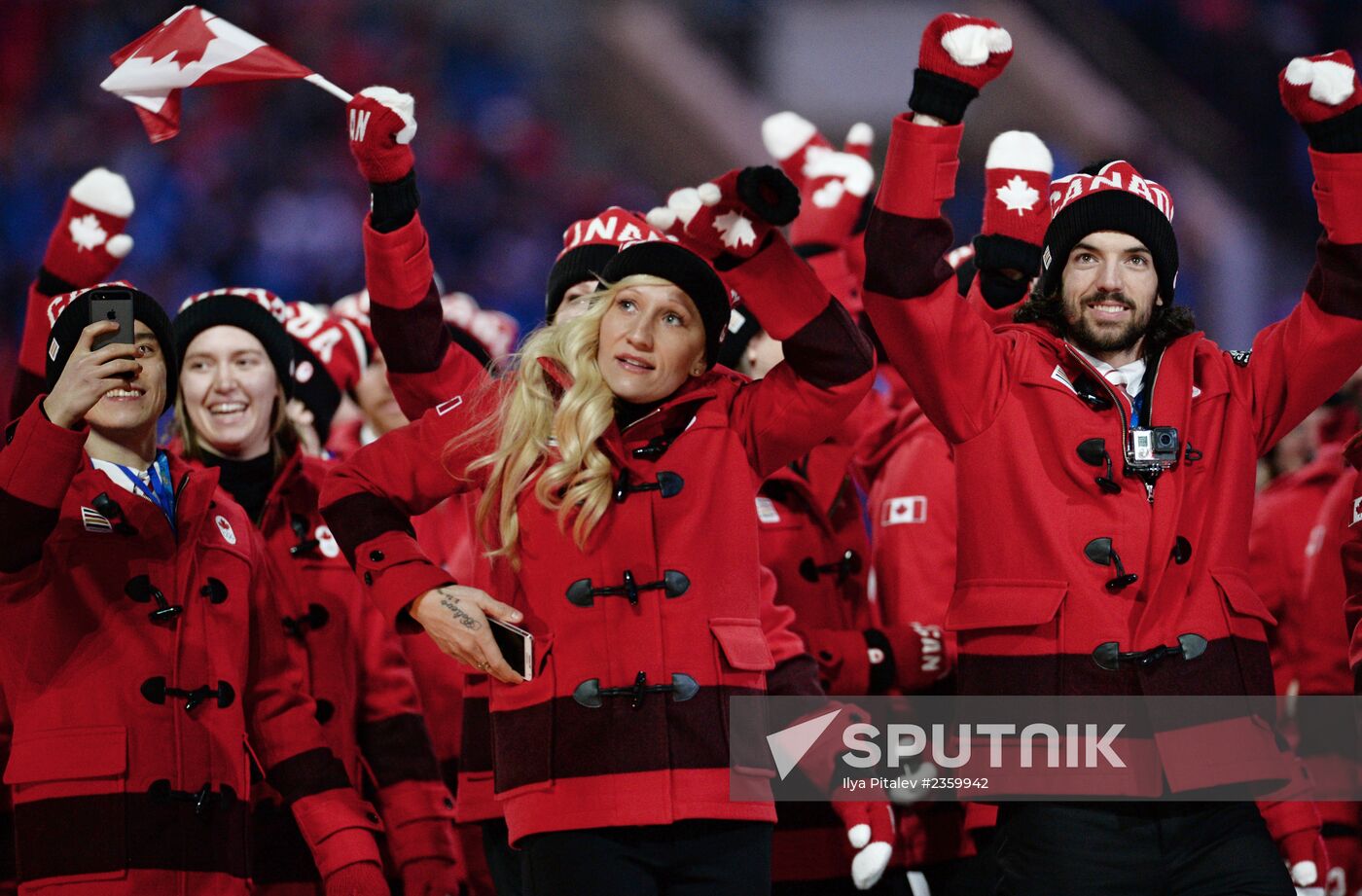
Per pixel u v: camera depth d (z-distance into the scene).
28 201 46.12
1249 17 52.94
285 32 50.97
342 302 20.94
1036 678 11.64
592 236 15.33
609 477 11.31
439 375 13.59
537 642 11.20
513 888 13.24
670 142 54.44
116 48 49.00
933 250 11.58
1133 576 11.61
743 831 11.04
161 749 12.07
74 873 11.68
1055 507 11.82
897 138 11.54
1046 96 51.31
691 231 11.58
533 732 11.09
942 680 15.94
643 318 11.54
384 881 13.20
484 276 49.00
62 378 11.55
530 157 51.53
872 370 11.64
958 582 12.16
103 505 12.28
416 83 51.47
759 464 11.88
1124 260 12.32
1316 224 50.25
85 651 12.03
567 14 55.22
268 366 15.67
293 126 48.75
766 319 11.55
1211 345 12.56
